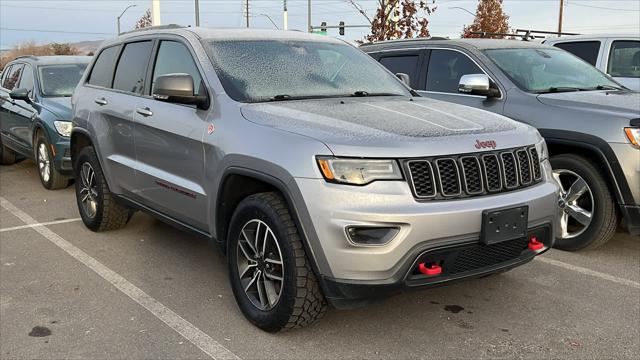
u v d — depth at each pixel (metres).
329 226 3.05
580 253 5.11
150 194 4.66
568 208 5.13
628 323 3.72
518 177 3.50
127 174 4.96
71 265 4.83
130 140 4.85
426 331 3.62
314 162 3.12
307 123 3.41
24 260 4.96
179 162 4.21
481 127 3.55
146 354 3.35
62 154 7.36
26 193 7.70
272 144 3.36
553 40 8.80
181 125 4.14
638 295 4.17
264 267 3.56
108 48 5.73
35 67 8.63
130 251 5.19
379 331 3.62
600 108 4.93
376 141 3.15
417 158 3.13
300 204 3.16
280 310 3.39
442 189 3.17
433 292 4.21
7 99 9.20
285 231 3.29
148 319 3.80
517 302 4.05
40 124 7.54
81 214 5.91
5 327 3.68
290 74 4.29
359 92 4.33
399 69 6.80
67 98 8.09
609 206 4.85
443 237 3.10
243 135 3.58
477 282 4.40
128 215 5.65
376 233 3.05
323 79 4.37
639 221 4.69
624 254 5.08
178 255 5.07
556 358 3.28
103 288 4.34
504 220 3.26
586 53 8.38
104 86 5.53
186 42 4.46
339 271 3.08
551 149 5.34
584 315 3.84
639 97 5.26
